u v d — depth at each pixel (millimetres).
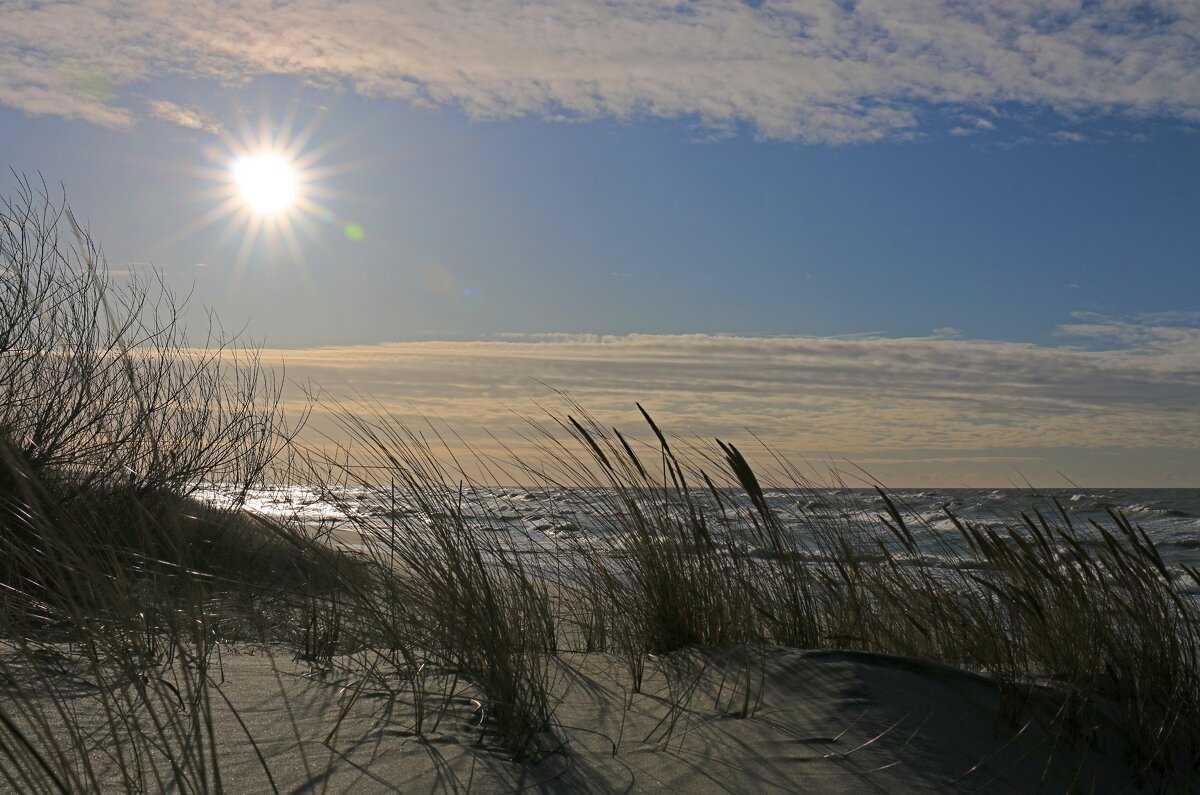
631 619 3639
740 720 2641
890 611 3934
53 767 1900
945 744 2555
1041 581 3572
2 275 4703
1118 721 3006
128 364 2865
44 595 3037
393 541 3152
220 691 2590
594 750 2385
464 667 2949
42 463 4238
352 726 2400
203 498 4789
